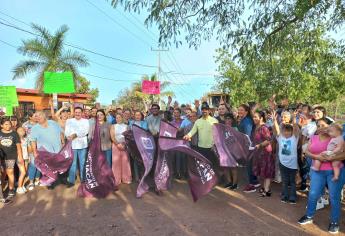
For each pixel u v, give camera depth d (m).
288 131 6.42
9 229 5.40
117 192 7.49
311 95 15.21
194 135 8.07
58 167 7.67
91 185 7.12
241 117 8.16
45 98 22.88
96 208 6.37
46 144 7.66
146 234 5.12
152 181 7.36
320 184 5.29
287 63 8.27
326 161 5.17
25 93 22.02
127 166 8.30
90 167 7.19
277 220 5.66
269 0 6.68
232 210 6.19
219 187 7.82
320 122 5.39
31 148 7.73
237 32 6.98
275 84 14.54
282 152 6.51
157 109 8.57
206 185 6.50
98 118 8.23
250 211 6.12
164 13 6.55
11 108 9.93
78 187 7.70
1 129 7.25
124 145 8.13
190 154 6.56
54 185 8.09
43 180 7.57
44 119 7.72
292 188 6.52
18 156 7.31
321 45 7.91
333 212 5.12
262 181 8.20
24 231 5.30
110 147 8.26
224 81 19.97
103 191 7.14
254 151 7.15
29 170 7.77
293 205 6.42
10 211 6.27
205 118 7.79
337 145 5.04
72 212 6.16
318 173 5.30
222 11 6.82
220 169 7.79
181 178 8.73
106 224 5.54
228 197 7.02
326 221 5.60
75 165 8.08
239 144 7.23
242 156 7.23
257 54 7.12
